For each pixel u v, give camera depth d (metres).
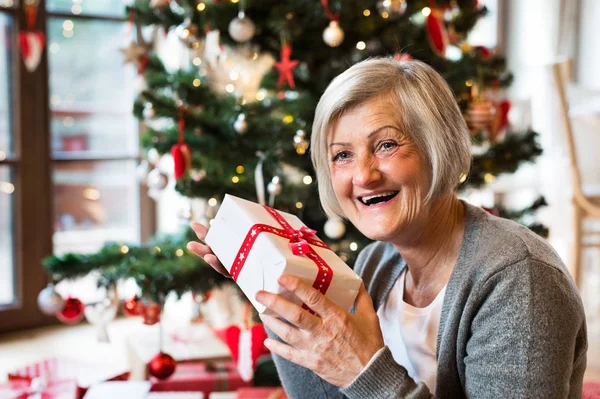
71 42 3.11
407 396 0.94
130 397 1.71
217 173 2.16
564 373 0.94
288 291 0.95
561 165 3.68
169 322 3.16
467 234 1.08
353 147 1.05
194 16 2.00
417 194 1.05
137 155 3.32
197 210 2.70
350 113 1.04
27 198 3.04
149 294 1.91
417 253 1.14
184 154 1.97
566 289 0.97
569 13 3.82
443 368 1.05
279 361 1.25
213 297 2.82
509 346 0.95
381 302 1.23
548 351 0.93
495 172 2.13
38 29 2.99
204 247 1.17
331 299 0.98
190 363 2.06
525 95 3.87
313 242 1.07
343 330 0.95
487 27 4.00
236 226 1.06
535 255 0.99
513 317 0.95
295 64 1.94
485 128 2.23
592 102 3.46
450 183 1.04
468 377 1.00
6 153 3.01
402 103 1.03
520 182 3.60
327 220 2.06
